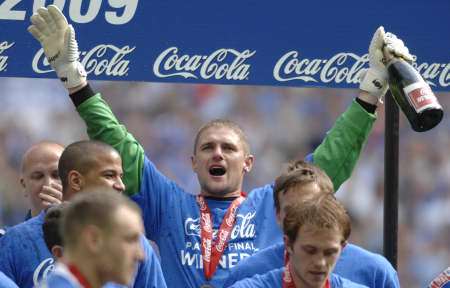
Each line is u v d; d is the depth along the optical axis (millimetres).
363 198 38094
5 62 16547
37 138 38844
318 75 17062
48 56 15945
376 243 37781
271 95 40844
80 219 10156
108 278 10195
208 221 16594
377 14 17094
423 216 38781
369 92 16359
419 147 39562
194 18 16781
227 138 16641
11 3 16484
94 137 16297
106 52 16656
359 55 17094
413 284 37969
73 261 10156
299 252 12070
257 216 16688
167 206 16609
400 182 39250
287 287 12680
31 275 14398
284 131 40531
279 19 16922
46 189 16672
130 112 40219
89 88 16156
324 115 40781
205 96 40688
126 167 16391
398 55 15945
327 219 11961
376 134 38719
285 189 13680
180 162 39812
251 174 39562
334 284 12930
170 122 40219
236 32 16859
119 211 10180
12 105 38938
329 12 17000
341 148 16484
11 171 37375
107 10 16641
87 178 14398
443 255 38125
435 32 17219
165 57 16766
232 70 16922
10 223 34906
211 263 16328
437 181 39219
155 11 16719
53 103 39250
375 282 14398
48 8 15734
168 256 16422
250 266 14078
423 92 15359
